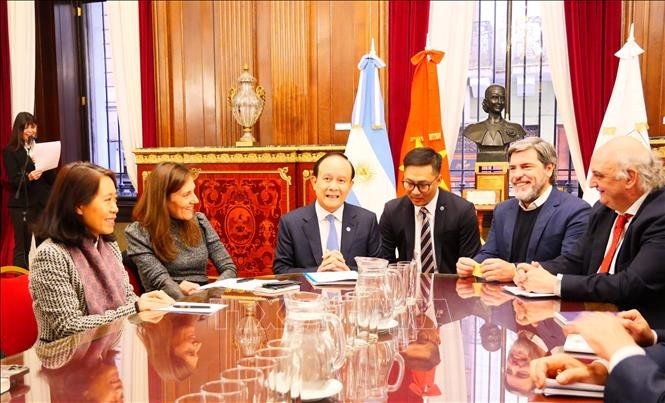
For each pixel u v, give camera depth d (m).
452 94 5.08
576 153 4.82
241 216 4.95
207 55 5.52
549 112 5.21
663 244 2.05
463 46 5.04
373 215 3.05
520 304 2.02
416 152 2.96
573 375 1.24
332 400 1.19
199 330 1.72
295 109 5.33
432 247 3.09
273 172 4.87
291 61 5.30
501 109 4.38
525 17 5.20
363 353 1.50
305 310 1.20
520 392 1.24
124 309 2.10
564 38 4.84
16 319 2.10
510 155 2.94
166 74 5.57
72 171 2.10
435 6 5.04
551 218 2.82
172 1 5.55
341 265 2.60
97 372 1.38
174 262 2.80
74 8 6.11
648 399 1.16
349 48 5.24
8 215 6.02
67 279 2.02
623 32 4.72
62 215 2.07
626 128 4.36
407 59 5.01
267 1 5.41
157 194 2.74
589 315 1.58
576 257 2.54
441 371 1.36
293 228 2.98
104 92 6.19
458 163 5.41
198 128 5.59
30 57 5.95
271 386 1.08
